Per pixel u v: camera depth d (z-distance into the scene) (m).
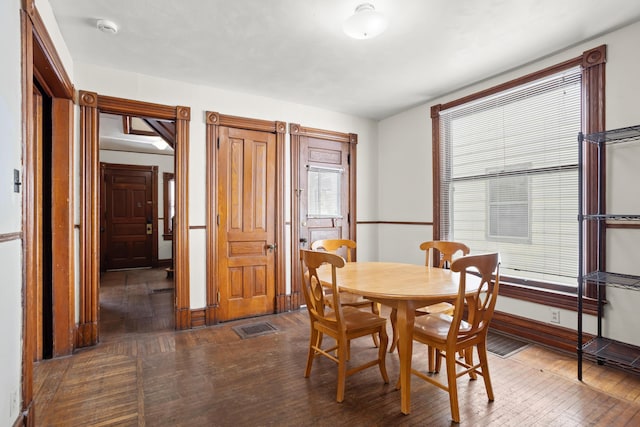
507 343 2.88
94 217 2.89
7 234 1.38
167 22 2.30
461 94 3.55
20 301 1.52
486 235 3.33
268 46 2.64
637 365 2.08
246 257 3.67
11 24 1.42
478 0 2.06
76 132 2.83
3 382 1.33
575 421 1.80
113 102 2.98
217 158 3.49
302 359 2.61
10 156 1.41
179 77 3.22
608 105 2.44
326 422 1.81
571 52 2.67
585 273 2.57
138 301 4.36
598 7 2.14
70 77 2.72
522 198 3.02
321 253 2.05
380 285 2.08
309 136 4.09
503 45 2.62
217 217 3.48
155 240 7.01
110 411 1.91
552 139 2.80
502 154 3.18
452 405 1.80
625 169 2.37
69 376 2.33
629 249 2.36
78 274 2.83
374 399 2.04
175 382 2.24
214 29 2.39
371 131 4.66
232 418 1.85
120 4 2.10
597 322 2.50
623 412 1.88
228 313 3.55
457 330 1.81
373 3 2.08
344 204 4.39
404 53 2.75
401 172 4.33
